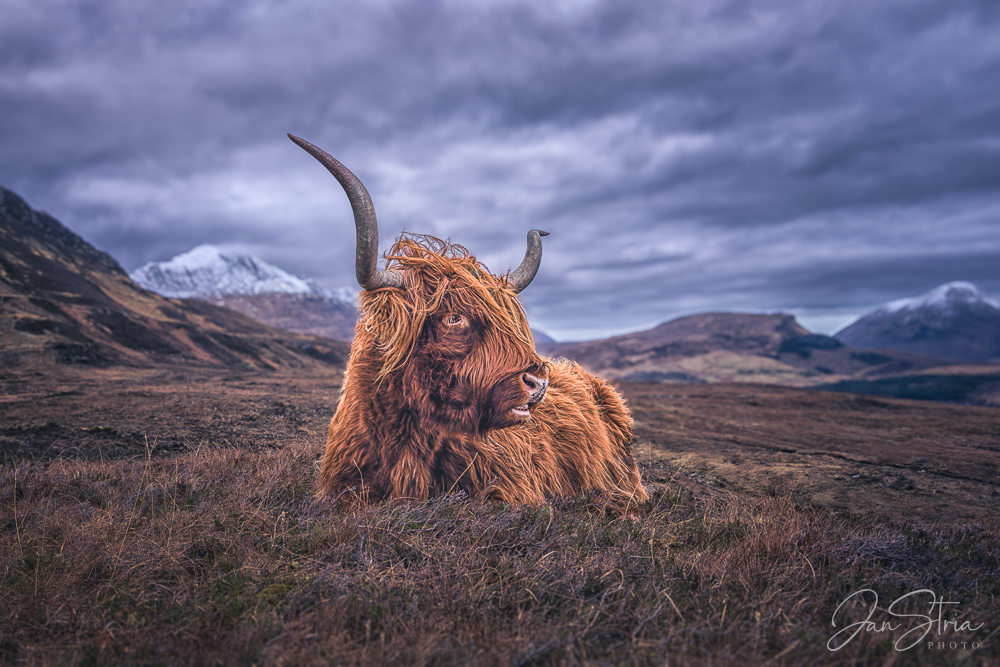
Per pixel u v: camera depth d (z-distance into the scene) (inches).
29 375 510.3
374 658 74.2
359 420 138.0
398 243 142.8
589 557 112.9
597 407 183.5
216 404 352.8
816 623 89.4
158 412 315.6
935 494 224.5
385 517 121.6
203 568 105.1
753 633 83.7
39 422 264.8
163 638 80.6
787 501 189.2
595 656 79.5
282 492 151.9
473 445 140.0
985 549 138.2
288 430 287.7
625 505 164.2
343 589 95.0
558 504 146.9
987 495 225.0
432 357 131.6
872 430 430.6
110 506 136.3
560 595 97.0
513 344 130.8
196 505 139.6
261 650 77.2
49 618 87.5
